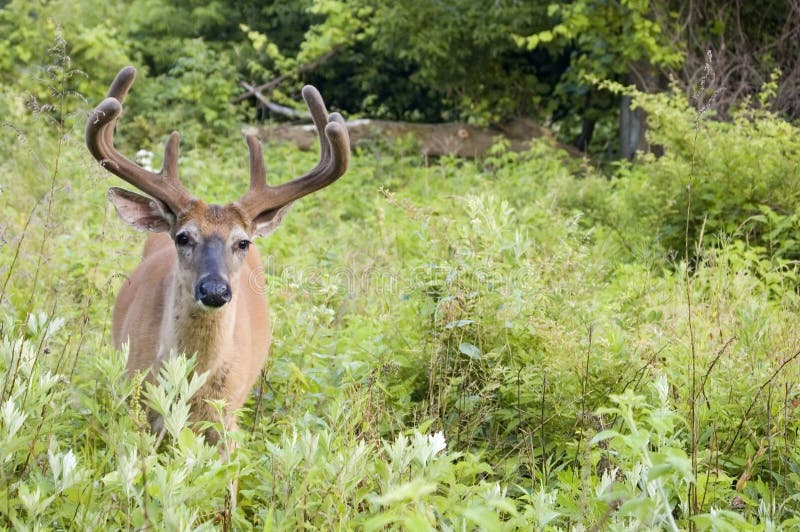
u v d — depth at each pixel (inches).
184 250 269.9
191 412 264.2
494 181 674.8
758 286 384.8
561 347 277.4
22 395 200.7
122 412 209.3
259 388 297.0
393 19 806.5
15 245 374.9
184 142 814.5
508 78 860.0
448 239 322.0
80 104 806.5
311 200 605.3
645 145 773.3
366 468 202.8
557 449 264.4
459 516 182.1
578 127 933.8
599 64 751.1
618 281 384.8
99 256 377.7
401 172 738.2
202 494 185.3
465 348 281.4
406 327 309.7
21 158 522.6
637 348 283.4
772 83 539.5
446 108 989.8
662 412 188.1
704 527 180.2
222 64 877.8
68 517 185.0
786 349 291.1
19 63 865.5
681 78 745.0
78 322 308.5
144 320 274.5
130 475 175.3
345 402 241.9
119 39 901.2
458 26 804.6
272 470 199.6
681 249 478.9
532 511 198.4
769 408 252.7
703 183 479.2
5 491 177.2
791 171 470.0
